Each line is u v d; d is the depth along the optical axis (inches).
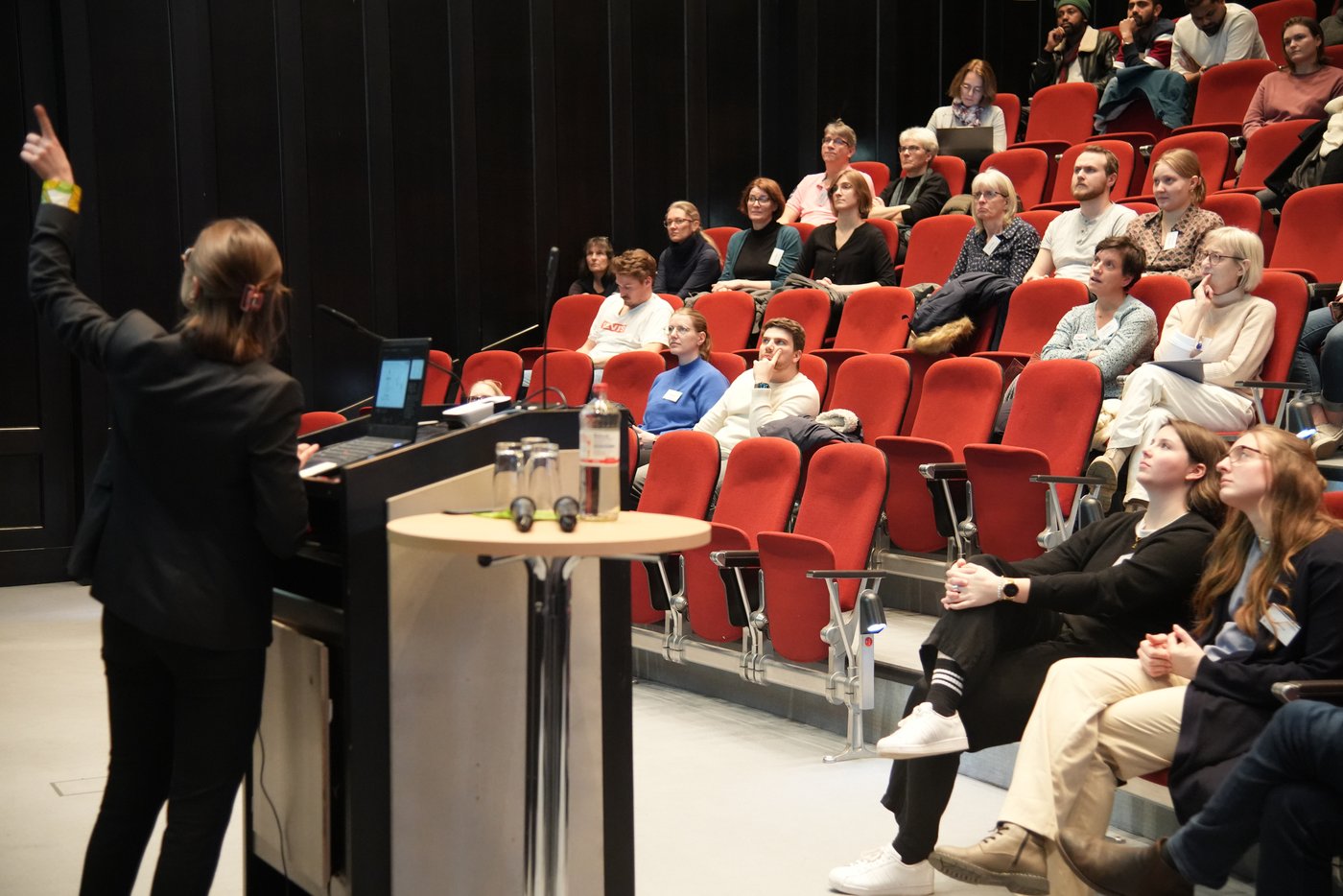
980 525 162.6
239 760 83.2
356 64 271.6
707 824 122.4
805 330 229.0
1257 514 97.7
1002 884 97.3
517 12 289.6
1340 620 90.3
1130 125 289.3
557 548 70.9
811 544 138.1
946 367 182.9
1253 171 231.9
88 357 83.9
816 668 144.4
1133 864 90.3
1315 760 79.7
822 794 130.8
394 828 82.4
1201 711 92.9
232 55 258.7
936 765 106.0
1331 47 260.7
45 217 87.0
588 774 89.4
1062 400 164.9
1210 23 282.2
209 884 82.4
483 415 102.0
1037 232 222.8
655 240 310.8
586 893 89.6
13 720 155.2
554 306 278.7
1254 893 104.8
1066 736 98.0
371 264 274.8
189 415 78.8
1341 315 170.9
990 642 106.9
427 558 82.9
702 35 314.2
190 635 78.9
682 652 162.7
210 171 257.1
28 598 232.8
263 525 79.5
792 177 324.8
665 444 171.6
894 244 252.1
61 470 248.8
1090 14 346.3
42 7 244.7
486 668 85.3
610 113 302.8
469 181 285.1
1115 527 117.1
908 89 336.8
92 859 84.5
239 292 80.0
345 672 80.7
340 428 104.7
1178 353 164.6
